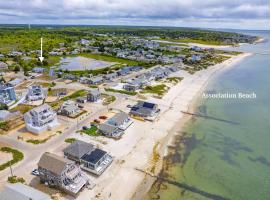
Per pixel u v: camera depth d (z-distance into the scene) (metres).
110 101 95.88
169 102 98.12
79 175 49.22
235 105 98.19
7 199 39.88
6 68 143.62
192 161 59.34
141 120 80.25
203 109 92.56
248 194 48.59
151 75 130.50
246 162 59.47
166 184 50.78
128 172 53.88
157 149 63.84
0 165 53.41
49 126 70.31
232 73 159.25
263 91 118.50
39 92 96.56
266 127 78.50
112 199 45.91
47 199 40.00
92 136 67.88
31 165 53.94
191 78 139.50
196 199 46.88
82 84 118.38
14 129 70.25
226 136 72.25
